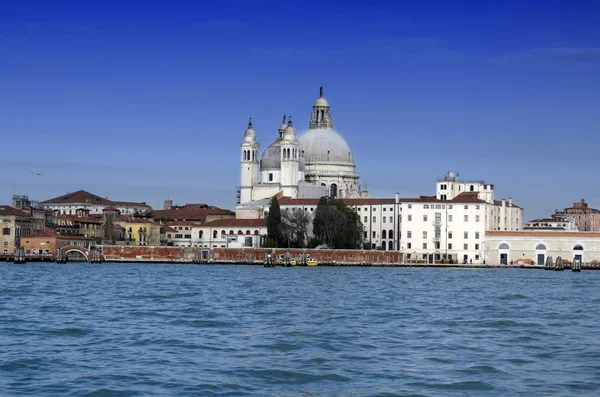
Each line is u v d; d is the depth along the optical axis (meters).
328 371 82.31
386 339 101.38
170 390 74.25
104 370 81.62
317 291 175.25
